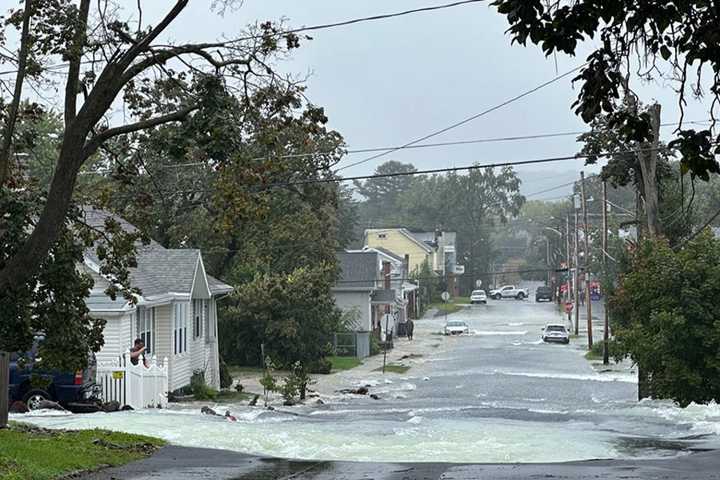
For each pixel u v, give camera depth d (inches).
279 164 973.2
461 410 1632.6
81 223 987.9
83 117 845.8
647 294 1606.8
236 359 2888.8
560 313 5930.1
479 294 7003.0
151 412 1400.1
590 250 5905.5
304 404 1871.3
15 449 850.1
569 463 888.3
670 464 869.2
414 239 7007.9
